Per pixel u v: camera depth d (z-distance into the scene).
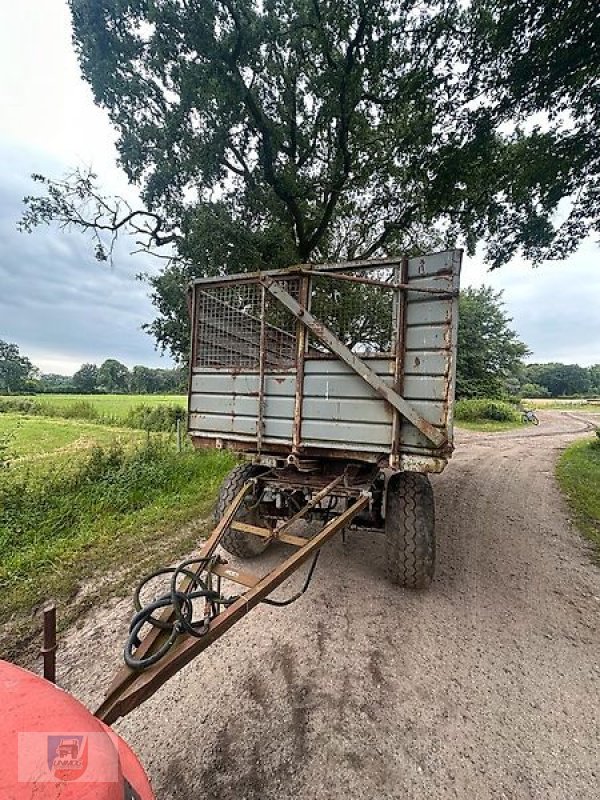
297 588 3.40
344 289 3.35
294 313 3.29
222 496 3.80
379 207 12.46
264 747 1.89
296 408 3.35
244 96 9.80
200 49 9.16
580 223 8.72
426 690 2.26
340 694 2.22
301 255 12.09
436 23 8.23
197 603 3.18
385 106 10.40
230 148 10.54
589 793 1.69
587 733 2.00
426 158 9.52
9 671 1.04
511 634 2.82
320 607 3.11
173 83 9.80
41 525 4.78
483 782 1.73
